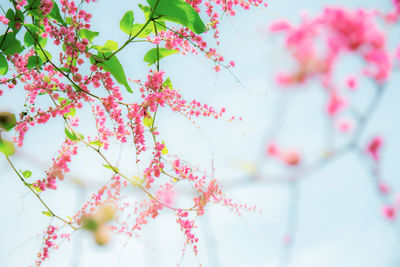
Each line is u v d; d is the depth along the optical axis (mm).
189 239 1426
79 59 1466
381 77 817
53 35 1442
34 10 1436
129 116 1475
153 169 1456
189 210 1422
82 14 1443
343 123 796
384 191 859
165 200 1428
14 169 1410
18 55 1458
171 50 1481
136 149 1467
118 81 1463
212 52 1424
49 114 1448
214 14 1445
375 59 813
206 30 1423
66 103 1462
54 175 1434
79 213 1414
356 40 807
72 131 1431
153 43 1445
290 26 820
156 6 1417
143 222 1424
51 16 1446
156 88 1483
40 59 1486
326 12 840
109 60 1452
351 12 832
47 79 1475
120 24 1448
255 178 824
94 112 1469
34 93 1466
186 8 1416
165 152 1484
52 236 1422
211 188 1404
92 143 1455
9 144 1406
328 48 787
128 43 1443
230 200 1391
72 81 1443
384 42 820
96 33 1455
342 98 767
